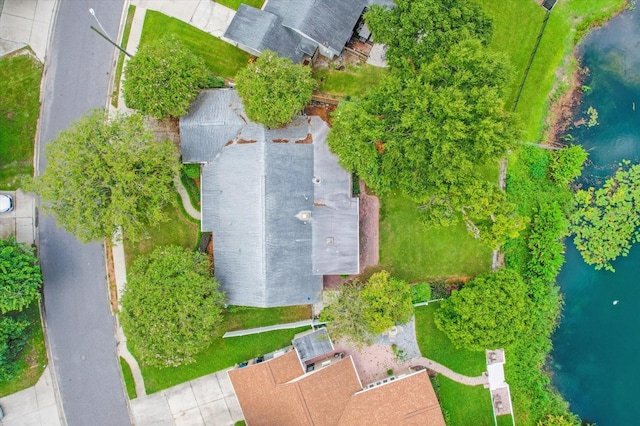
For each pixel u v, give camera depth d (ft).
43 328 154.10
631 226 159.63
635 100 160.76
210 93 143.02
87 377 155.33
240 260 141.90
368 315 136.98
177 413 156.87
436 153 126.31
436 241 156.25
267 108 131.85
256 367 148.36
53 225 153.28
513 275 143.54
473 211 137.80
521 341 160.45
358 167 135.23
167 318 133.28
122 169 127.75
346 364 150.61
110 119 140.36
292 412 146.10
